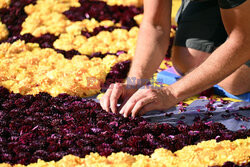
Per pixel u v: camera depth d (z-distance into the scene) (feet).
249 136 7.70
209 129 7.94
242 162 6.84
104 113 8.27
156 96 8.05
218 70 7.75
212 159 6.84
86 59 11.23
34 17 13.61
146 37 9.11
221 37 9.77
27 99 8.95
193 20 10.00
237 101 9.62
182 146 7.36
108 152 7.04
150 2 9.12
